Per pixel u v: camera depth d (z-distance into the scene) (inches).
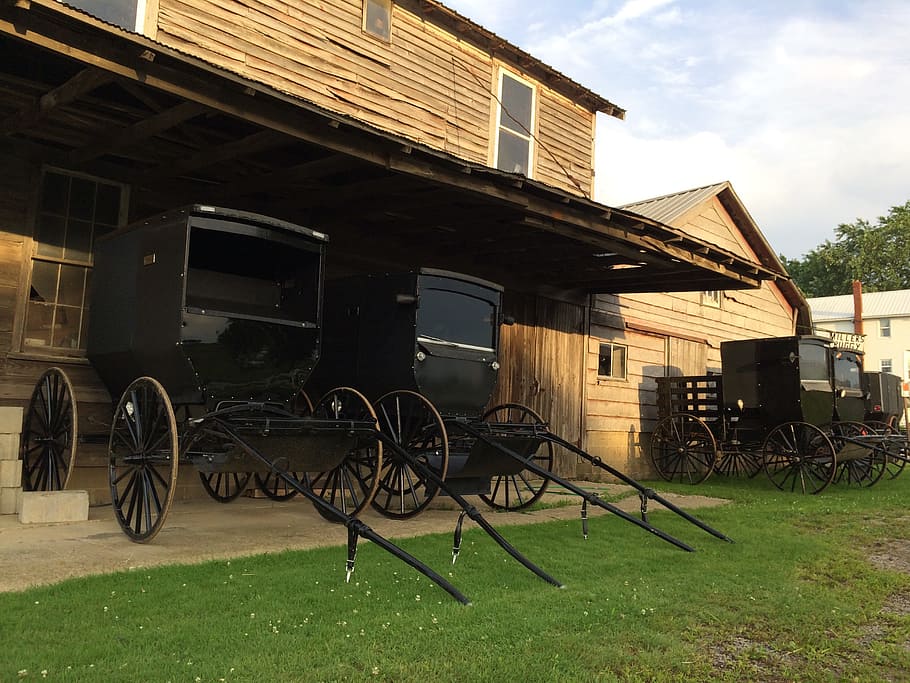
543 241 423.2
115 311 280.5
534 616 175.8
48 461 290.2
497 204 341.4
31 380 304.3
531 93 552.1
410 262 440.1
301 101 245.6
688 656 157.6
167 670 132.2
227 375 255.9
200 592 180.7
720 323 734.5
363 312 334.0
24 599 167.8
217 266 298.4
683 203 708.0
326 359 349.1
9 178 304.5
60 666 132.3
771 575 233.6
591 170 603.2
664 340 657.0
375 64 448.8
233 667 135.0
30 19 197.0
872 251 2447.1
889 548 294.8
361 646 150.2
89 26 201.2
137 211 341.1
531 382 515.2
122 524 249.0
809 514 369.1
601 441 577.6
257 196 365.7
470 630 163.0
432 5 470.3
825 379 536.4
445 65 490.9
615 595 199.2
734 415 553.9
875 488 523.8
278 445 250.4
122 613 162.1
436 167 300.0
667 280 505.7
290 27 408.2
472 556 240.7
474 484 335.3
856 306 1467.8
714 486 529.7
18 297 302.8
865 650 170.6
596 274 501.4
